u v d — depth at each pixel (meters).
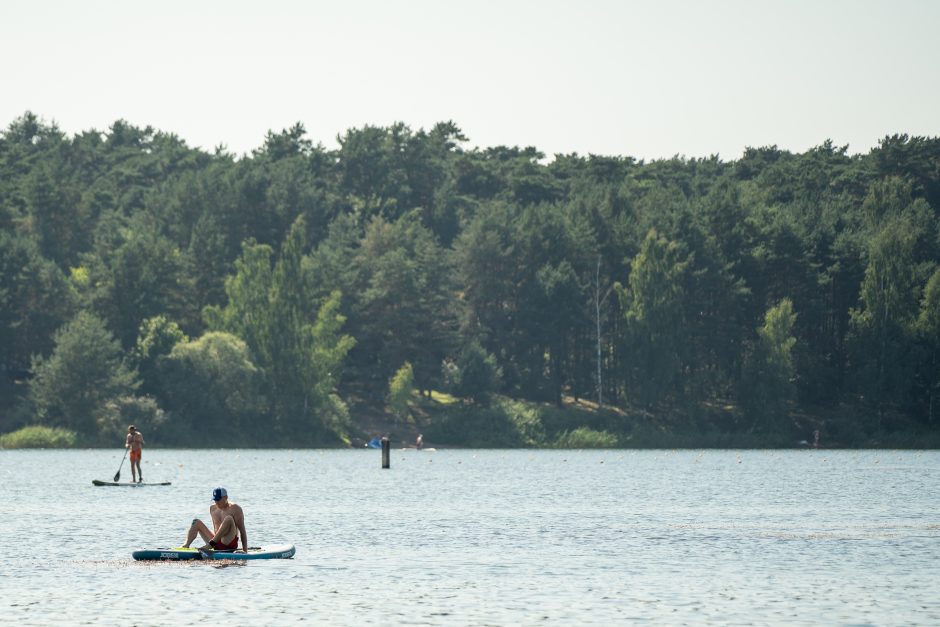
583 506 119.81
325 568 72.12
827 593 63.25
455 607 59.34
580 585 65.94
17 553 78.12
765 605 59.84
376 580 67.56
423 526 97.50
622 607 59.34
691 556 77.94
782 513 111.06
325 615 57.34
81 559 75.31
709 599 61.56
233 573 70.06
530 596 62.47
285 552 76.62
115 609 58.69
